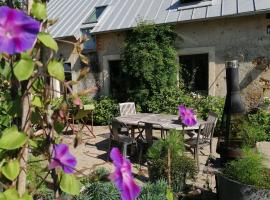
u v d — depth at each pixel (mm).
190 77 10250
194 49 10016
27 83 1012
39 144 1086
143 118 7113
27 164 1111
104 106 11039
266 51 8859
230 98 4195
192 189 4344
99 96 12070
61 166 1004
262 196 3250
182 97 9773
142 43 9898
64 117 1085
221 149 4242
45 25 1030
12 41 823
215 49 9656
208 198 4141
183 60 10383
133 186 1102
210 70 9797
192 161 4418
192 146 5816
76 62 11820
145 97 10164
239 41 9250
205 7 9867
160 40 10039
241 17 9148
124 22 11188
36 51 995
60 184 1048
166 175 4152
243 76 9258
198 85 10172
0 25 817
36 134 1094
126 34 10859
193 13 9836
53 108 1143
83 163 6316
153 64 9828
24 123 1022
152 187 3662
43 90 1082
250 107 9148
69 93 1082
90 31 11773
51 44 945
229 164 3732
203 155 6660
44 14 978
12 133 968
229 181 3492
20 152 1005
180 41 10250
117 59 11539
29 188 1096
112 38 11609
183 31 10164
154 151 4441
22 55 916
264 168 3541
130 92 10438
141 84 10133
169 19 10133
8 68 994
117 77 11297
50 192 2160
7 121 1141
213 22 9617
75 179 1088
